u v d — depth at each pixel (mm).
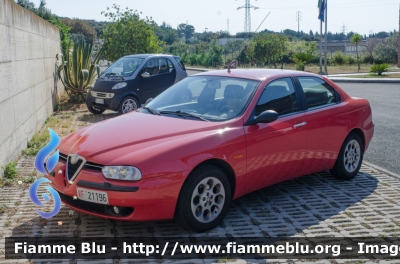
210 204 4781
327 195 5992
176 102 5832
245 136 5082
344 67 53188
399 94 19688
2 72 6992
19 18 8672
